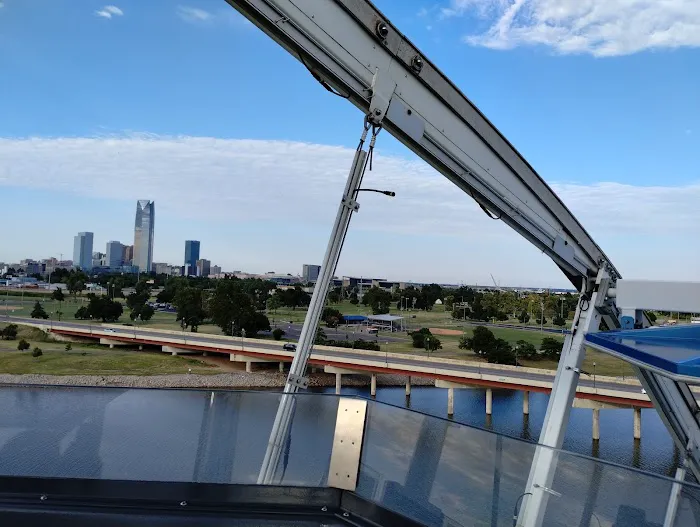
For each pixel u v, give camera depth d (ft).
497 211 26.50
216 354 332.19
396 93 20.62
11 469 13.80
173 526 12.51
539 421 199.21
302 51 18.20
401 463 13.79
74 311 534.78
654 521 10.62
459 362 238.07
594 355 340.80
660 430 187.42
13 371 255.91
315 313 19.97
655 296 24.25
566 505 11.70
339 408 14.60
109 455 13.99
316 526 12.94
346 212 20.31
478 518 12.80
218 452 14.29
